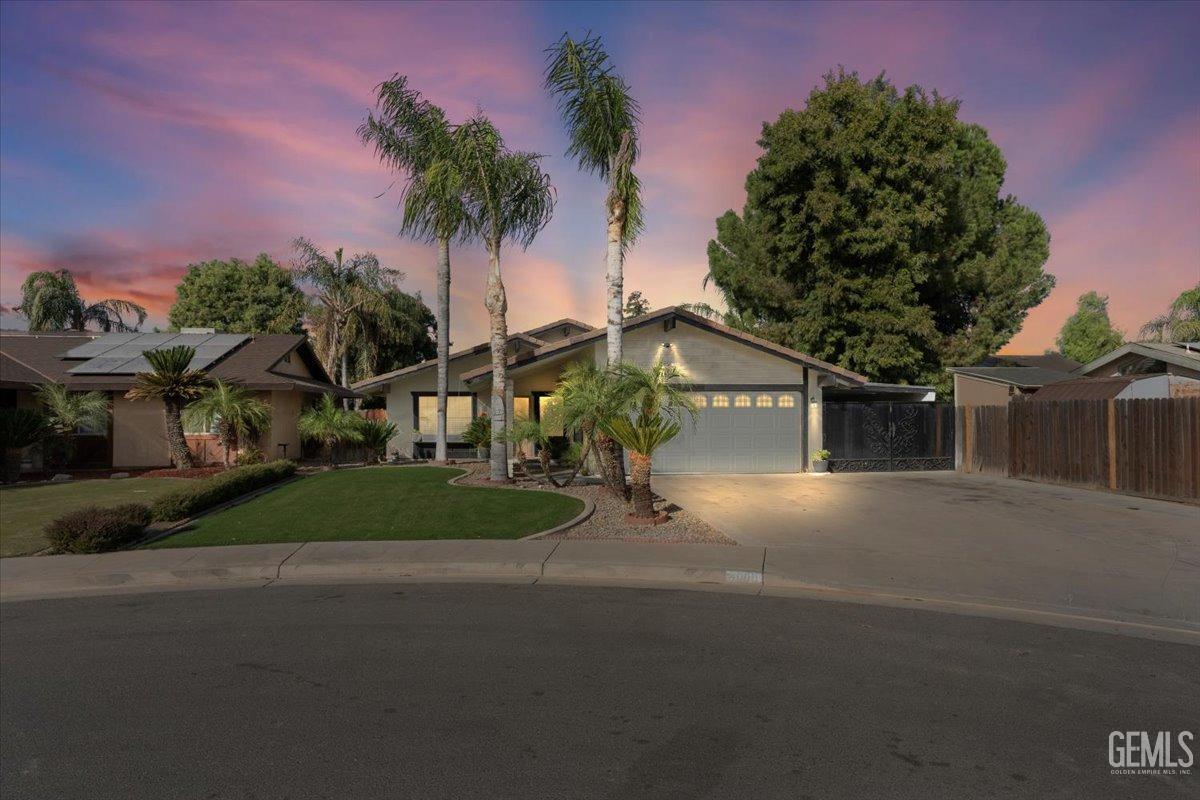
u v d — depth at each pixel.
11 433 17.50
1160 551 9.33
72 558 9.42
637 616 6.87
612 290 13.52
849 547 9.62
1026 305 34.25
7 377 19.80
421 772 3.88
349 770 3.92
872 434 19.58
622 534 10.56
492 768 3.92
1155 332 23.95
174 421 18.94
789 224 26.14
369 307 31.55
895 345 25.20
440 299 21.83
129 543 10.30
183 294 42.53
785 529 10.89
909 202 24.98
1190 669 5.42
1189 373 17.91
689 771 3.87
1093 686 5.07
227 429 19.28
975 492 14.95
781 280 28.44
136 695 5.03
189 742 4.29
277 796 3.66
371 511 12.16
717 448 18.98
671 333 18.88
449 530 10.80
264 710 4.74
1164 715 4.59
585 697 4.89
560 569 8.80
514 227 16.36
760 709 4.68
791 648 5.90
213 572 8.85
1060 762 3.96
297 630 6.52
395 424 24.67
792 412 19.17
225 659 5.77
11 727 4.54
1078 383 20.52
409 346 39.41
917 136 25.30
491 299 15.96
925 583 7.86
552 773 3.85
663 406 13.28
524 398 22.73
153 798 3.66
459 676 5.31
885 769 3.88
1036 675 5.29
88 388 20.16
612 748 4.14
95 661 5.77
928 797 3.59
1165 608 6.95
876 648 5.90
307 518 11.77
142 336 24.84
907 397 27.06
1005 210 33.34
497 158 15.52
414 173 18.59
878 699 4.84
